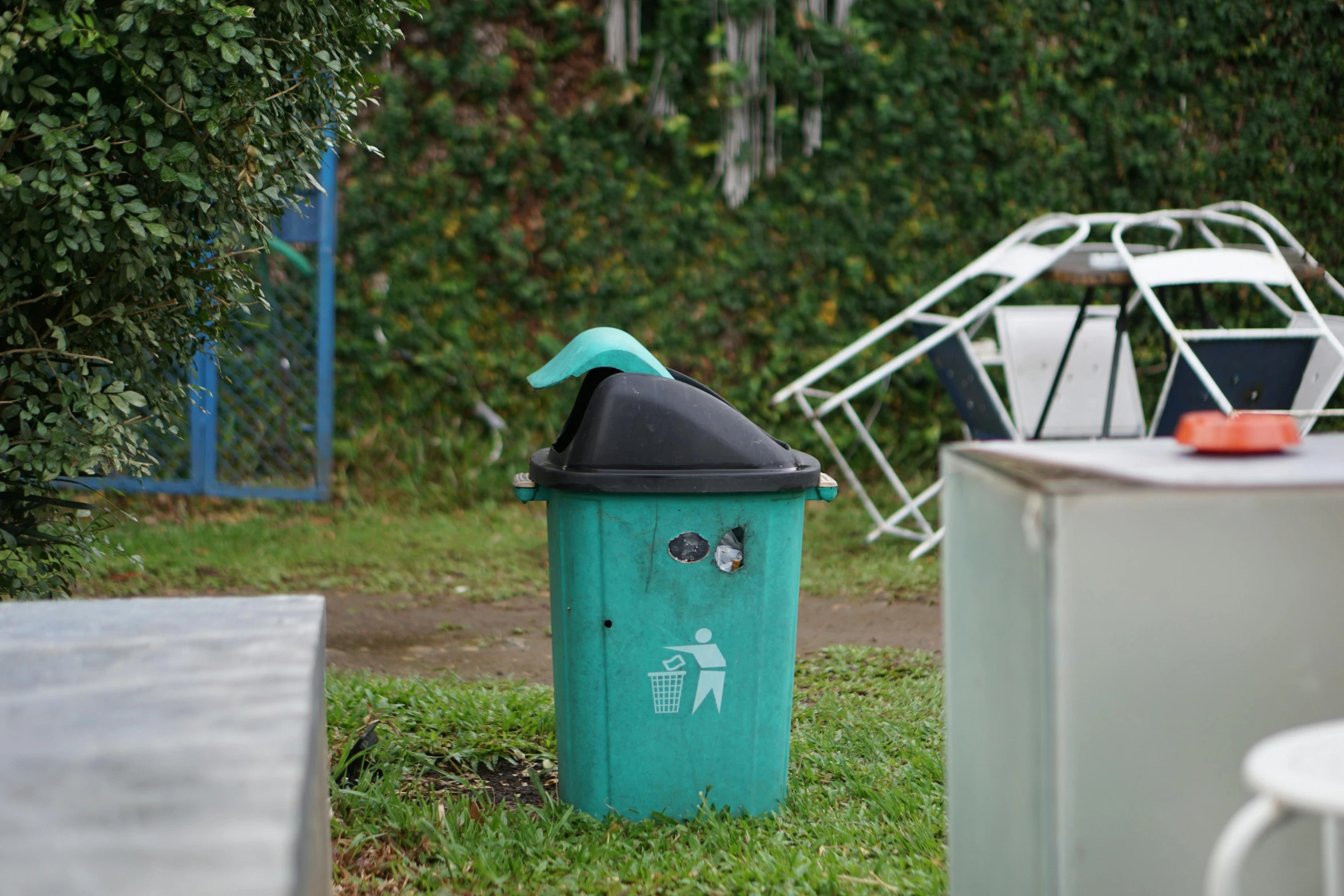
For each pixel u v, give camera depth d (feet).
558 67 26.91
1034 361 23.41
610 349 10.69
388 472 27.07
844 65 27.20
